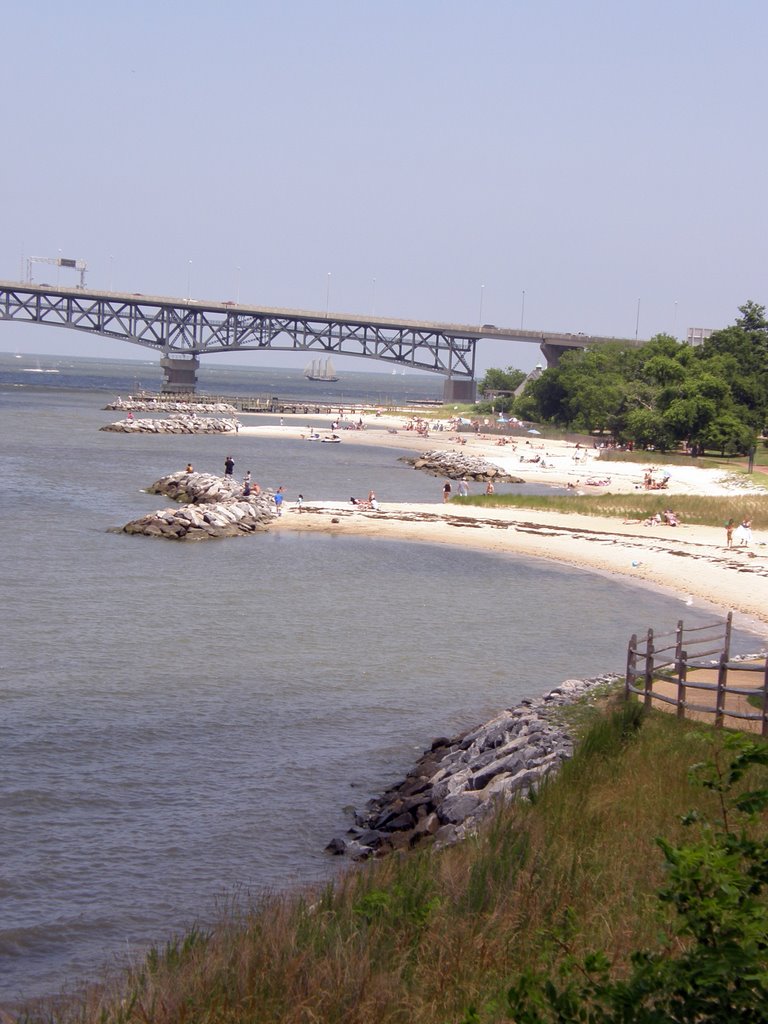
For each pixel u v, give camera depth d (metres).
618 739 20.53
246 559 53.19
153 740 25.81
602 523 66.25
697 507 70.50
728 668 21.28
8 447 111.56
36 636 36.09
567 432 154.88
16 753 24.47
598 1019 7.87
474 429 162.12
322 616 40.78
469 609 42.81
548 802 17.14
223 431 149.25
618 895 13.11
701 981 7.35
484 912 12.84
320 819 21.27
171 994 10.99
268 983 11.09
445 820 19.55
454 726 27.53
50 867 18.62
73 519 64.75
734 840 8.47
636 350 168.75
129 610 40.78
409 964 11.58
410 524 64.88
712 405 125.19
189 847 19.69
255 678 31.67
